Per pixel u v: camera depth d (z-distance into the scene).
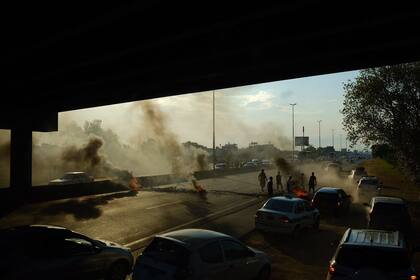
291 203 18.06
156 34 13.24
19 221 20.77
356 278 7.88
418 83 30.31
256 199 32.34
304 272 12.70
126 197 32.16
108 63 17.75
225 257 9.49
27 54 15.84
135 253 14.43
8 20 12.52
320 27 12.15
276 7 10.86
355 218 23.62
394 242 8.59
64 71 18.64
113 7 11.24
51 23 12.71
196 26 12.29
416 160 30.88
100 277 10.24
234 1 11.23
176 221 21.27
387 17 11.19
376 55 15.02
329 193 23.94
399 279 7.80
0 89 23.53
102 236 17.25
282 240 17.34
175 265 8.61
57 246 9.47
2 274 8.56
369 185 31.69
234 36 13.59
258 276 10.65
